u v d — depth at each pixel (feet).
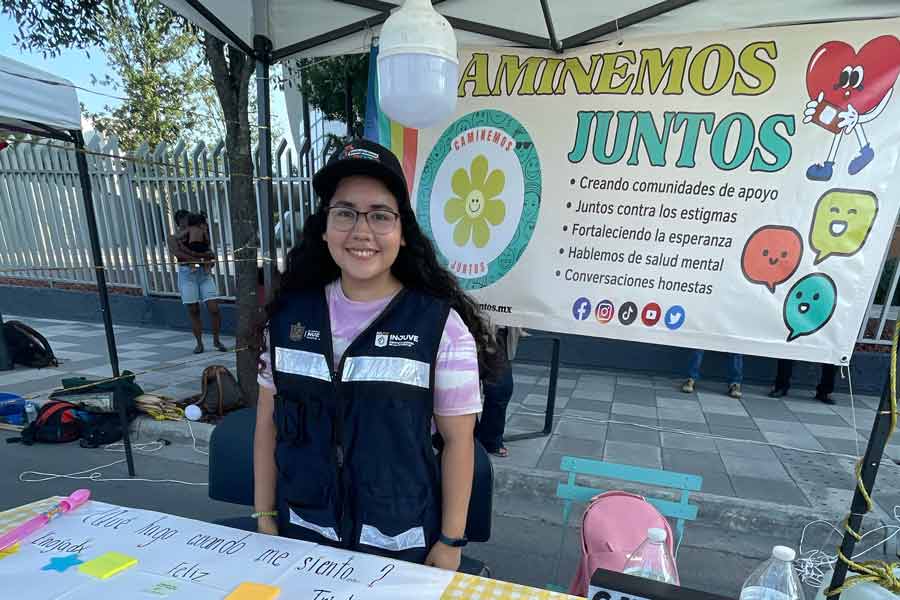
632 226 7.95
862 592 4.41
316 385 4.02
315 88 19.03
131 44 28.32
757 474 11.35
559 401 16.30
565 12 7.52
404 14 5.60
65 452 12.57
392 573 3.79
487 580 3.73
